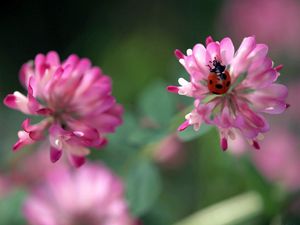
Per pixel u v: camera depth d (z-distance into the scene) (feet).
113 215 0.77
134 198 0.75
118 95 1.36
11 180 0.91
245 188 1.00
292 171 0.99
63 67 0.59
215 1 1.72
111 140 0.72
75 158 0.59
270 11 1.49
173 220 1.00
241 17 1.54
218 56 0.55
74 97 0.60
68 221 0.78
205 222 0.84
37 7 2.02
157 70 1.45
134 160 0.74
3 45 1.97
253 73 0.56
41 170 0.92
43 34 2.01
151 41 1.60
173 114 0.71
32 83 0.57
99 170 0.78
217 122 0.55
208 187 1.01
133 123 0.72
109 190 0.77
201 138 1.00
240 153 0.83
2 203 0.84
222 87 0.54
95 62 1.67
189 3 1.77
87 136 0.57
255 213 0.83
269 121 1.24
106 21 1.97
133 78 1.42
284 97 0.56
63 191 0.78
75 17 2.02
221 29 1.63
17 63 1.96
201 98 0.55
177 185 1.03
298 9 1.49
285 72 1.47
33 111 0.58
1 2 2.01
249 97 0.56
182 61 0.55
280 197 0.82
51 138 0.57
